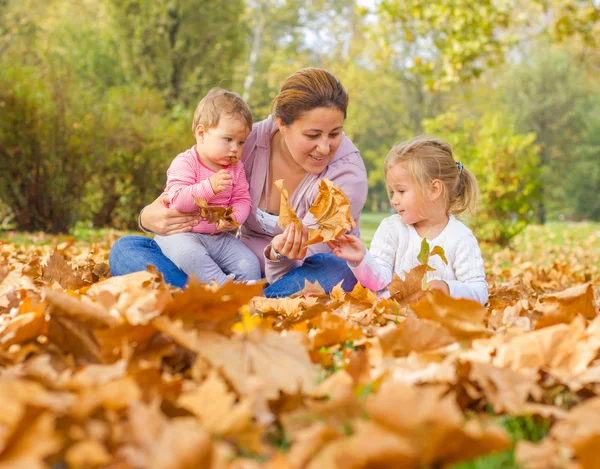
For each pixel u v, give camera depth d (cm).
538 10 1441
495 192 1116
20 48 1264
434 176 309
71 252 659
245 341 157
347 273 323
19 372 146
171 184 329
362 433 106
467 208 336
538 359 162
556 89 3716
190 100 1994
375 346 179
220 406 121
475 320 180
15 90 1000
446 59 1188
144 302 184
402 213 315
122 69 2152
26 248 650
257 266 340
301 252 289
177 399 135
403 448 102
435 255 311
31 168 1021
